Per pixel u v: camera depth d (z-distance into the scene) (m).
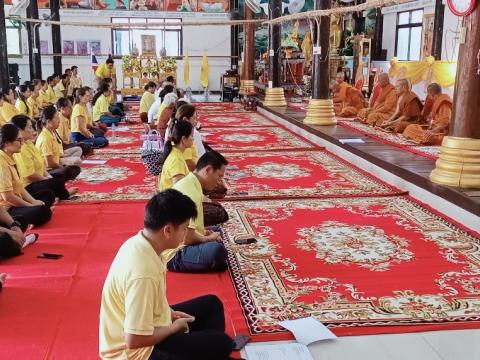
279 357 2.71
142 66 17.53
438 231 4.68
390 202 5.60
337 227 4.78
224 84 18.44
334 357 2.75
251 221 4.95
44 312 3.20
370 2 6.80
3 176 4.45
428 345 2.87
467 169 5.12
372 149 7.35
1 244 3.93
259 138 9.85
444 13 13.53
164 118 7.50
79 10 19.66
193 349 2.29
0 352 2.77
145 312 2.09
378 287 3.55
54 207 5.33
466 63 5.11
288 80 17.97
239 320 3.10
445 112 7.85
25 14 15.51
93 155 8.06
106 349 2.22
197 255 3.72
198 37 20.48
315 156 8.12
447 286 3.57
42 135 5.88
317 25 9.77
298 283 3.62
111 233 4.60
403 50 16.98
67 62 19.94
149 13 20.02
